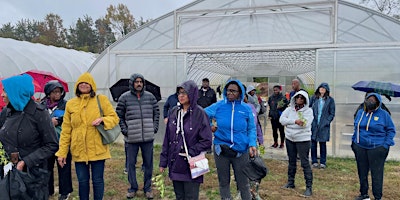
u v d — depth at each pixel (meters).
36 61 14.97
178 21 9.06
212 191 5.38
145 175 4.97
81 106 3.85
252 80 22.27
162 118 9.03
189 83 3.38
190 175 3.40
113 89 6.64
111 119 3.94
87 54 23.56
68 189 4.68
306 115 4.94
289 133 5.11
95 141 3.89
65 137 3.90
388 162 7.43
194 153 3.37
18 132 3.00
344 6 8.16
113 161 7.41
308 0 8.47
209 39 8.86
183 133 3.40
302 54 11.62
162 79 9.01
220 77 23.72
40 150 3.07
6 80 2.98
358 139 4.61
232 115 3.86
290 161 5.36
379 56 7.66
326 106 6.80
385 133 4.44
